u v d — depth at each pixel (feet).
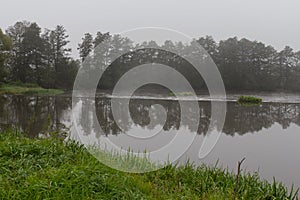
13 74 124.67
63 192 10.89
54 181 11.48
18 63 124.88
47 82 119.24
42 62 125.29
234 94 97.25
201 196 13.48
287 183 20.15
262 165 23.75
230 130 37.91
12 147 16.03
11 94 95.50
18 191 10.84
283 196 15.02
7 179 12.04
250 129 39.42
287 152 27.68
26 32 124.67
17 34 126.41
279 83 115.65
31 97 83.46
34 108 54.54
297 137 34.78
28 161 14.35
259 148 28.84
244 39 100.01
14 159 14.94
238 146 29.14
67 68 120.06
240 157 25.41
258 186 15.66
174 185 14.40
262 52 104.42
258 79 105.50
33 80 124.06
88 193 11.16
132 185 12.83
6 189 11.21
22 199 10.53
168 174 15.99
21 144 16.74
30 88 110.83
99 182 11.88
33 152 15.99
